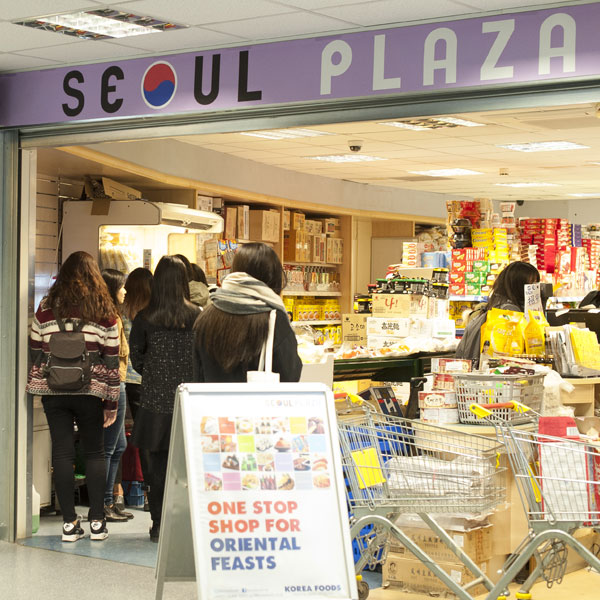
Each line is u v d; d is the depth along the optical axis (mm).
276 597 3096
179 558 3559
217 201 10383
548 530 3824
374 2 4324
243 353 3812
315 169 11766
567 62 4195
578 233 11289
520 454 3928
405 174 12359
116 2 4461
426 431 4199
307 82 4906
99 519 5840
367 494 4055
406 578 4695
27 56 5551
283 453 3215
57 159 6938
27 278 5902
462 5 4324
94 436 5801
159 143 8648
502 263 8422
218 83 5176
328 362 5090
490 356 5320
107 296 5723
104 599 4695
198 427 3188
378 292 8078
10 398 5840
